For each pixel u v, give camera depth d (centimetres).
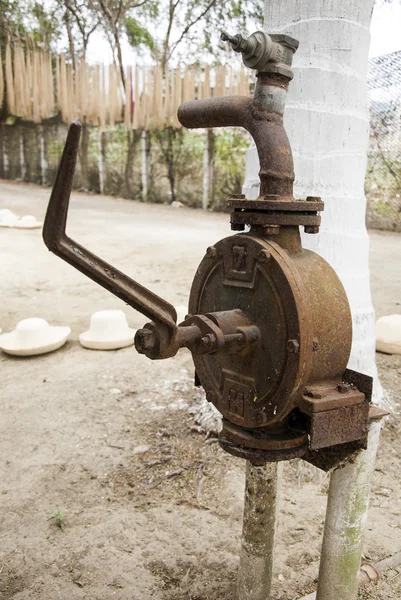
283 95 163
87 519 279
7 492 302
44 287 742
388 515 282
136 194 1911
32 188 2109
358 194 328
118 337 529
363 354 344
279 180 161
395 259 965
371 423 188
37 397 422
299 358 146
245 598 206
